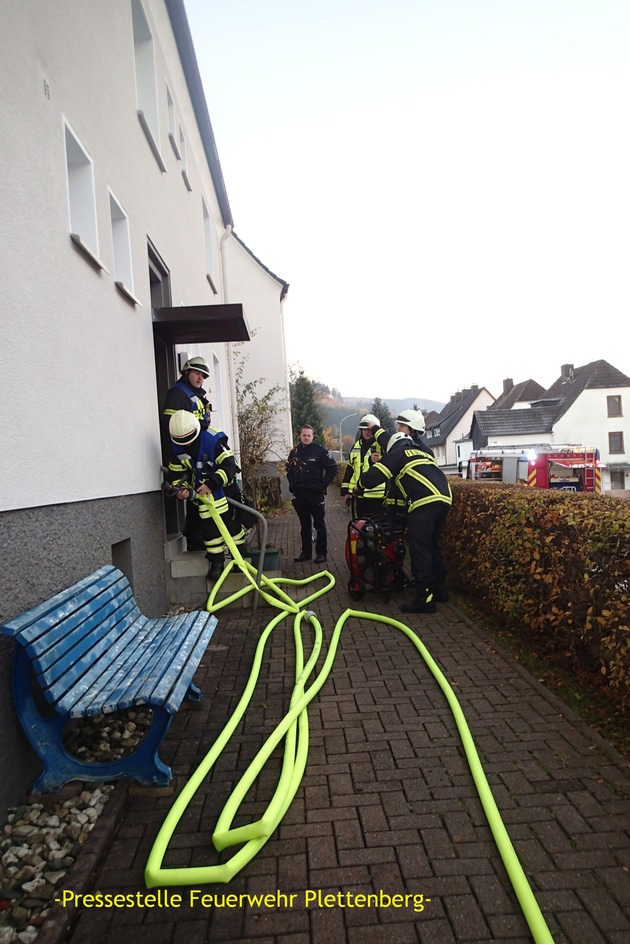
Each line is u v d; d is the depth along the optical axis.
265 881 2.15
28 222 2.94
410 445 5.74
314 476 7.93
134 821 2.52
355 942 1.89
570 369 58.81
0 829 2.39
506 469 19.34
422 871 2.18
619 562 3.28
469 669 4.08
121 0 5.16
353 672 4.09
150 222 6.10
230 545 5.59
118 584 3.53
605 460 51.09
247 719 3.42
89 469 3.67
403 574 6.01
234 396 13.97
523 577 4.54
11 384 2.68
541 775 2.75
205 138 10.58
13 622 2.37
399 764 2.89
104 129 4.45
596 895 2.04
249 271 19.84
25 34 3.02
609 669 3.54
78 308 3.61
